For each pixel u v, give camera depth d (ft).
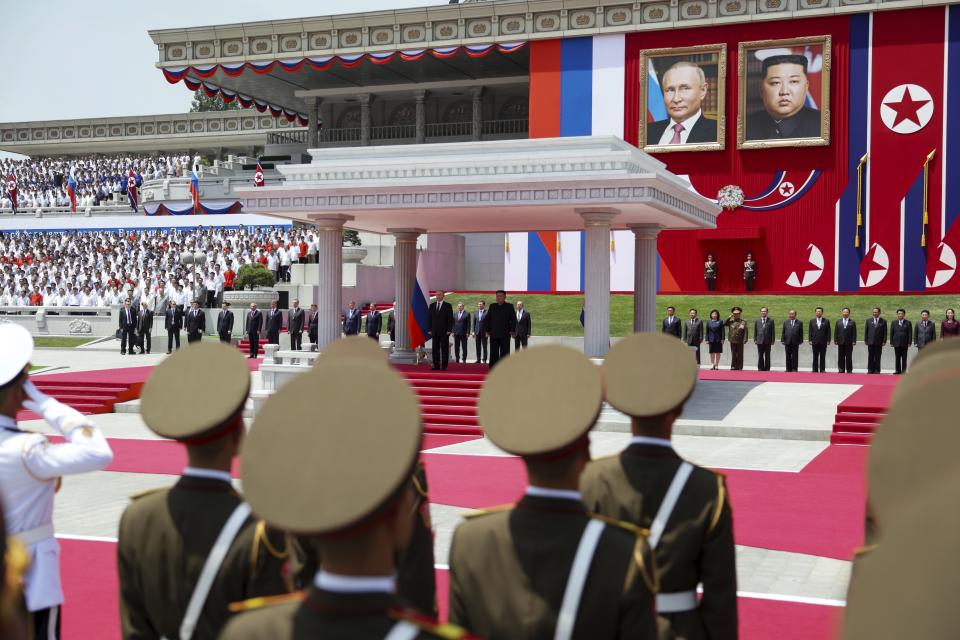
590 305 68.74
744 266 130.72
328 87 190.60
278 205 74.90
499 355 79.30
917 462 4.41
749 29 131.54
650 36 136.36
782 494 41.50
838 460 51.16
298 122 217.97
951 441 4.35
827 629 23.22
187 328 116.06
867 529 11.87
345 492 6.05
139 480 45.14
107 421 69.87
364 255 142.00
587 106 139.03
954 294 120.67
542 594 9.45
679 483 12.89
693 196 76.48
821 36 127.65
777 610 24.89
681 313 123.24
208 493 11.22
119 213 202.80
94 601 25.29
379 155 75.36
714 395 74.54
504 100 189.57
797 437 59.11
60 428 14.83
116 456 52.80
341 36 155.43
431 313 80.18
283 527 6.06
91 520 35.76
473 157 70.23
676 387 13.02
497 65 172.35
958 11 122.42
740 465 49.49
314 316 110.52
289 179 75.77
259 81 185.06
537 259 140.56
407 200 71.61
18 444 14.40
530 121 141.69
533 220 80.74
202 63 162.91
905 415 4.50
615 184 65.77
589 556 9.48
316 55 156.87
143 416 11.32
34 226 191.52
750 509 38.32
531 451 9.59
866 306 119.85
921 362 8.70
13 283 151.12
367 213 76.07
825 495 41.27
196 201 187.21
